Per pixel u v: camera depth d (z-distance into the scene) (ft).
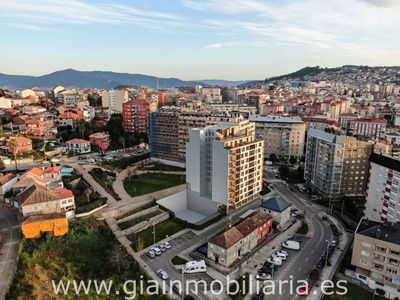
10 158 474.08
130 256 279.69
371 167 354.95
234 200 385.50
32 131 642.63
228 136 405.39
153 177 486.79
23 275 224.53
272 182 517.96
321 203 426.92
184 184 453.17
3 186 341.00
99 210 340.39
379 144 443.32
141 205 368.07
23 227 264.93
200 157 393.50
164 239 320.29
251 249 306.35
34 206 298.15
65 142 628.69
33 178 354.33
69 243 273.13
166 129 566.36
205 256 287.89
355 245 262.47
